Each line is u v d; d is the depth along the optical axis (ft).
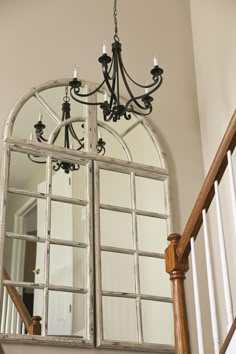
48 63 12.57
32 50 12.52
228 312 7.20
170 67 14.32
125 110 10.74
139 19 14.39
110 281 11.28
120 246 11.69
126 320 11.17
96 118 12.55
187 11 15.11
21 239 10.69
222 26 13.82
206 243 7.97
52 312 10.48
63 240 11.10
